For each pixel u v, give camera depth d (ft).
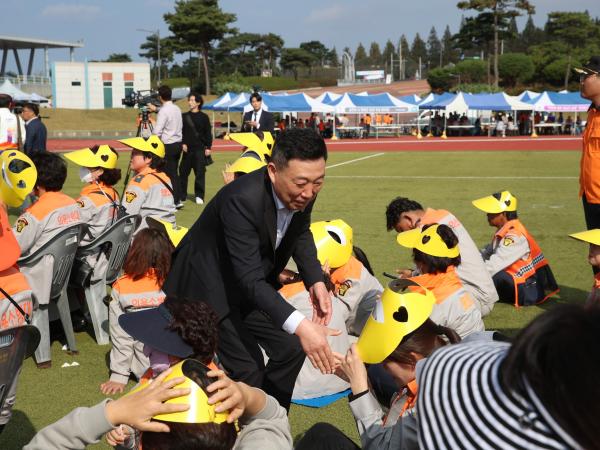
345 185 53.57
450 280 14.99
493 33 255.91
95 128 187.83
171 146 39.19
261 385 12.12
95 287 18.57
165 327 7.93
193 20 271.69
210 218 11.48
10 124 39.01
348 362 8.69
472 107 132.16
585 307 4.42
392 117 164.96
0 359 9.76
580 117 186.29
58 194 17.37
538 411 4.55
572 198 45.11
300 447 9.24
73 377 16.25
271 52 399.85
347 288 16.72
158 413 6.43
